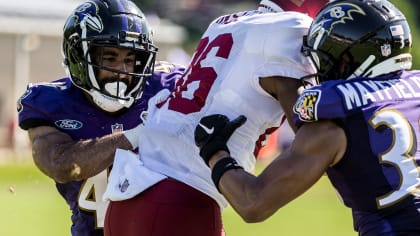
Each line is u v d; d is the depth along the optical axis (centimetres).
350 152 1145
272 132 1330
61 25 9344
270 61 1259
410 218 1138
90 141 1452
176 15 12825
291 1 1341
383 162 1144
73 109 1527
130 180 1318
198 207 1300
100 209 1512
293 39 1261
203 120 1252
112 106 1494
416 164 1153
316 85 1181
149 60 1485
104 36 1450
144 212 1302
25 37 9144
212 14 13050
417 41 10931
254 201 1162
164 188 1300
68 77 1566
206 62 1320
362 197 1152
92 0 1500
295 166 1144
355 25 1186
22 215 3806
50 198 4431
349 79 1185
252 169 1335
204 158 1237
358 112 1149
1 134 8831
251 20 1300
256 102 1288
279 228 3581
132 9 1484
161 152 1322
